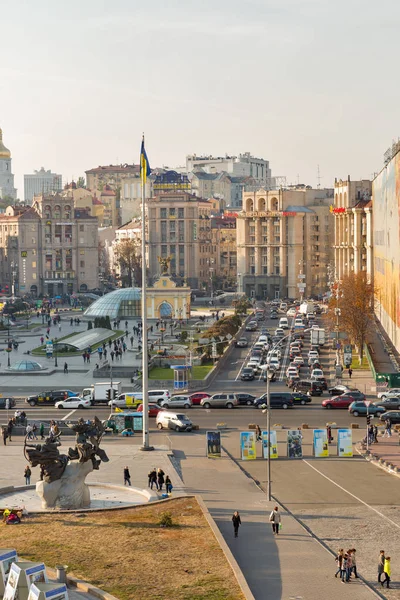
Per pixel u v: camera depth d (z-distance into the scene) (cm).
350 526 8219
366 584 6694
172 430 13012
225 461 11012
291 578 6806
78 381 17575
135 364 19625
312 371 18025
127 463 10750
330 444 12075
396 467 10519
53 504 8650
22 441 12312
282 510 8762
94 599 6272
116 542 7488
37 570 6078
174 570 6800
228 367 19538
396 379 16350
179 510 8500
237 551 7450
